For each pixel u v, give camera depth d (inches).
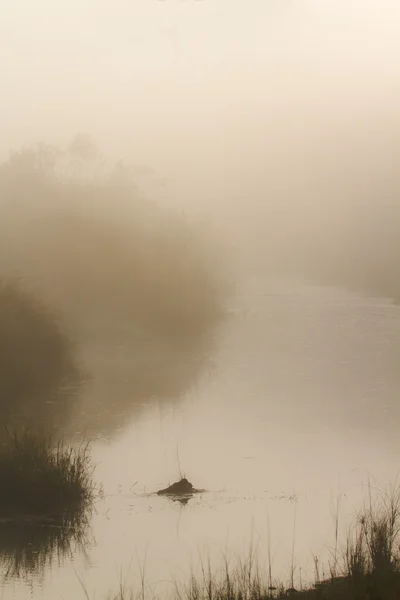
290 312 5649.6
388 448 1875.0
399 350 3796.8
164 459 1742.1
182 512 1350.9
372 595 907.4
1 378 2471.7
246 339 4242.1
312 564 1093.1
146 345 3939.5
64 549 1172.5
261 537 1219.2
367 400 2532.0
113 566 1107.3
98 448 1838.1
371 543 1017.5
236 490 1497.3
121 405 2418.8
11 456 1430.9
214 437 1982.0
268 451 1836.9
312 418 2237.9
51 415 2249.0
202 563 1092.5
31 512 1341.0
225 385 2829.7
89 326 4089.6
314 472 1641.2
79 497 1405.0
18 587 1034.7
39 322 2751.0
